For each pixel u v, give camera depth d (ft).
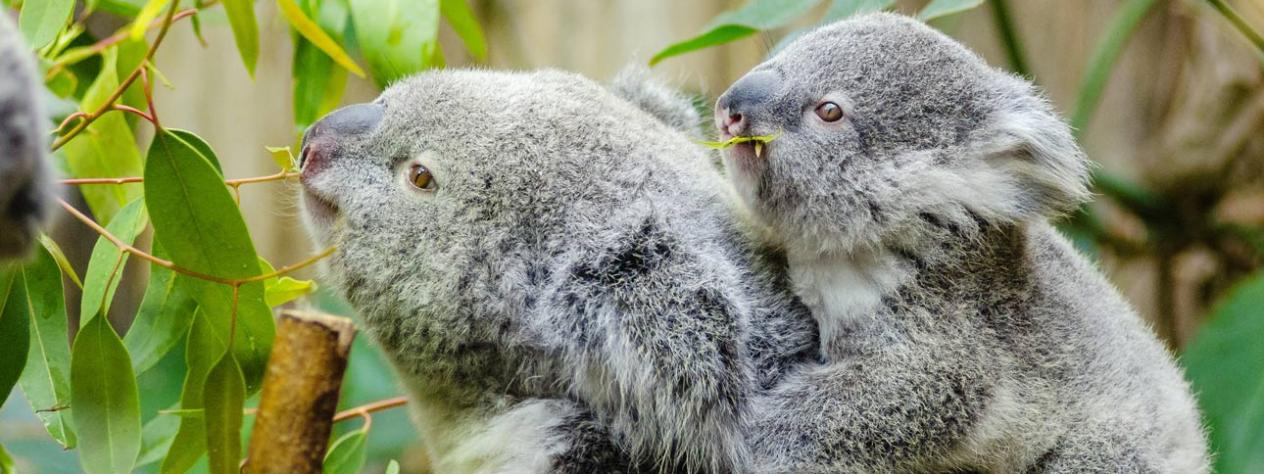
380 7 17.13
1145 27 32.27
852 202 17.03
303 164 16.42
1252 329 24.67
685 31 34.19
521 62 34.71
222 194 13.98
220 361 13.56
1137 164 31.89
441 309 15.83
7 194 6.81
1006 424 16.14
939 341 16.11
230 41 33.96
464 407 16.62
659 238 15.62
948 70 18.07
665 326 15.25
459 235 15.79
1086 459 16.92
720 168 19.95
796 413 15.62
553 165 15.93
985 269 16.97
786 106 17.60
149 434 17.83
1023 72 27.63
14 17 19.15
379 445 27.55
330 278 16.69
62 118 18.30
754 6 19.38
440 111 16.24
